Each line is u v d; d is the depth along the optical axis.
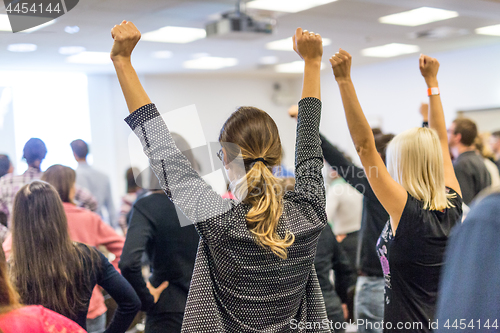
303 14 4.30
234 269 0.89
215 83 8.72
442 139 1.60
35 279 1.29
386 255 1.37
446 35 5.55
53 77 7.31
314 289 1.03
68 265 1.33
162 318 1.64
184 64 6.98
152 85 7.99
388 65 7.95
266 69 7.95
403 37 5.62
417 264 1.29
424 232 1.26
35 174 2.78
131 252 1.56
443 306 0.57
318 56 1.14
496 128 6.55
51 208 1.32
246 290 0.90
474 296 0.53
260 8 4.07
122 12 3.92
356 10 4.20
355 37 5.51
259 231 0.89
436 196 1.29
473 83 6.83
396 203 1.27
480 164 3.28
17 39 4.61
